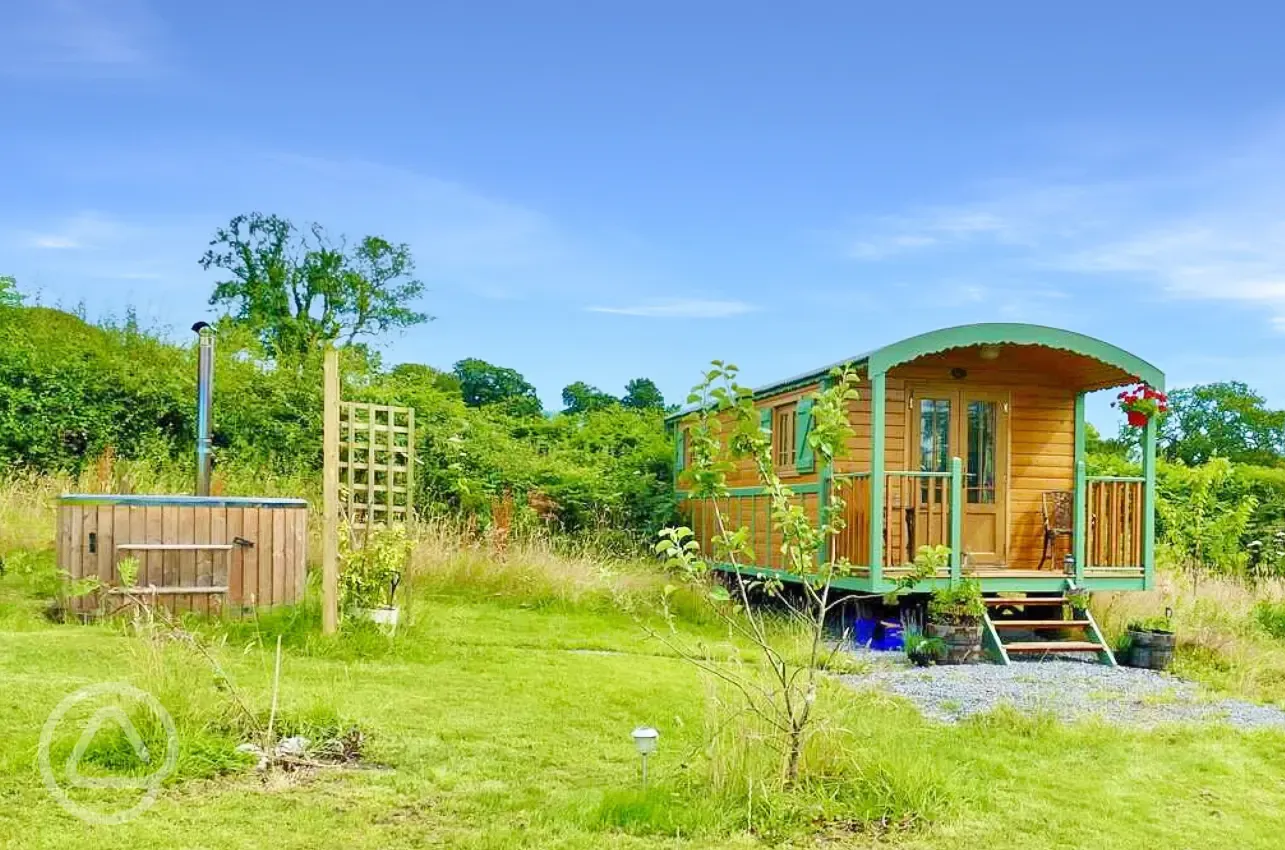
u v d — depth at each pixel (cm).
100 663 755
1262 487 2081
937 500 1300
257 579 1023
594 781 565
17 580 1113
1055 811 555
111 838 443
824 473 1235
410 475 1055
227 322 2103
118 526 984
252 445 1683
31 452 1586
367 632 937
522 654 955
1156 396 1209
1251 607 1381
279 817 482
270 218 3019
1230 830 538
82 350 1736
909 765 570
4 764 520
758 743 551
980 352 1263
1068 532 1276
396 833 470
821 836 493
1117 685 965
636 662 956
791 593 1429
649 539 1667
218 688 632
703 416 620
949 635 1074
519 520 1616
